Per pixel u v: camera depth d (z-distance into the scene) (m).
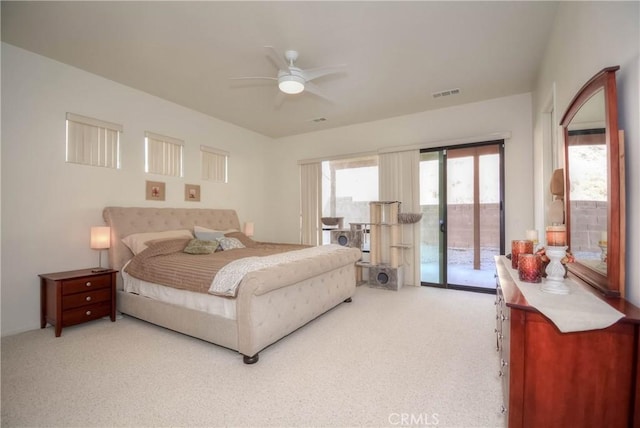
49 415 1.72
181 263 2.94
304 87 2.97
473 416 1.70
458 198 4.66
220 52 2.99
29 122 2.97
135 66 3.28
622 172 1.36
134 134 3.86
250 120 5.14
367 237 5.32
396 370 2.20
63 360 2.36
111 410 1.77
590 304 1.26
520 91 3.98
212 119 4.95
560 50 2.38
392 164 4.94
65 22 2.52
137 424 1.66
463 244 4.66
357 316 3.36
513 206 4.11
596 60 1.68
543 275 1.78
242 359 2.39
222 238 4.16
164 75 3.49
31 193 2.99
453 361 2.32
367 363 2.30
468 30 2.64
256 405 1.82
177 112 4.39
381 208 4.87
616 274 1.36
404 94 4.05
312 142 5.84
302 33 2.68
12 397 1.88
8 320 2.85
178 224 4.19
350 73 3.44
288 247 4.34
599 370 1.21
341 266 3.54
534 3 2.30
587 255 1.72
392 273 4.52
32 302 2.99
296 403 1.83
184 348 2.59
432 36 2.72
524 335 1.29
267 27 2.59
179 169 4.44
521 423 1.30
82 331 2.95
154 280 2.97
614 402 1.19
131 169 3.82
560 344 1.25
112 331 2.96
